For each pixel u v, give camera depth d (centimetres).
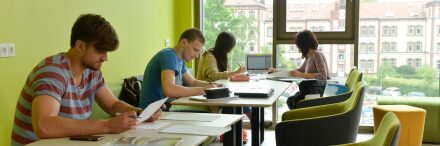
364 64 520
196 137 183
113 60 418
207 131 193
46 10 330
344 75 527
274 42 544
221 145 409
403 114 423
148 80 333
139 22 476
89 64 198
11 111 295
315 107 304
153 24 512
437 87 503
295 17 537
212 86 333
